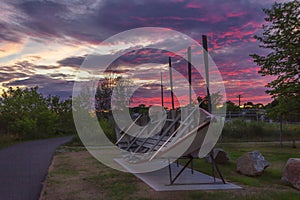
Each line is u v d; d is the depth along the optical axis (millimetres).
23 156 11008
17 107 21844
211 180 6266
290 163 5910
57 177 6906
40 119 23078
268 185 5863
